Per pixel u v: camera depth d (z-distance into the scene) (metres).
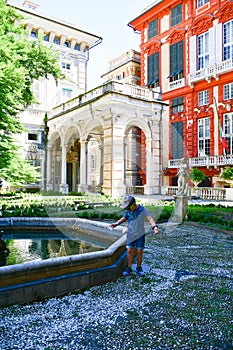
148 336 2.79
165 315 3.25
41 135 18.56
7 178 9.91
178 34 25.86
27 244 6.92
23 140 18.12
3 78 8.60
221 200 18.00
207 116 23.53
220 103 22.50
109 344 2.64
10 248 6.41
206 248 6.61
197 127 24.34
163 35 27.34
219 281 4.42
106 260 4.41
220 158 21.75
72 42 24.89
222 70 22.02
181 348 2.60
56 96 23.59
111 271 4.36
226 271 4.92
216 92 22.84
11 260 5.32
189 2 24.89
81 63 25.66
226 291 4.00
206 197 19.06
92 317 3.17
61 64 24.47
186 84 24.92
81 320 3.10
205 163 22.72
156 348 2.59
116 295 3.80
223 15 22.53
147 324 3.04
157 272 4.83
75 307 3.41
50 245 6.77
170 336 2.80
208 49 23.69
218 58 22.78
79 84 25.31
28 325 2.97
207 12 23.67
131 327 2.97
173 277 4.59
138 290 4.00
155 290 4.00
